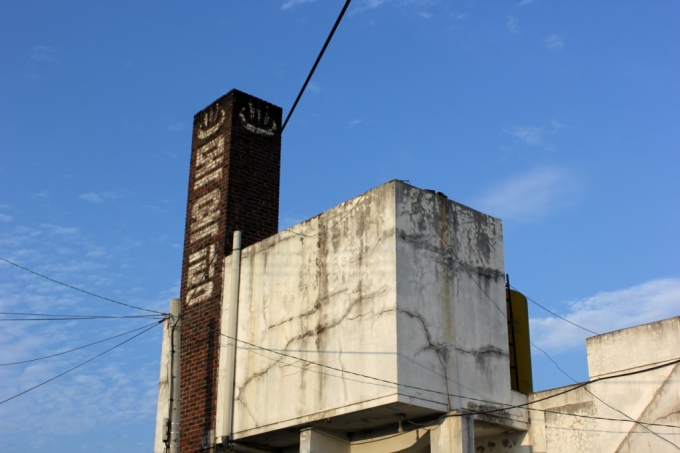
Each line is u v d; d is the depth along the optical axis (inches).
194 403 949.8
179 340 769.6
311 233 875.4
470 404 783.1
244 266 948.6
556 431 788.6
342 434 841.5
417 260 794.2
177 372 759.7
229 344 923.4
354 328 796.6
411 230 799.7
